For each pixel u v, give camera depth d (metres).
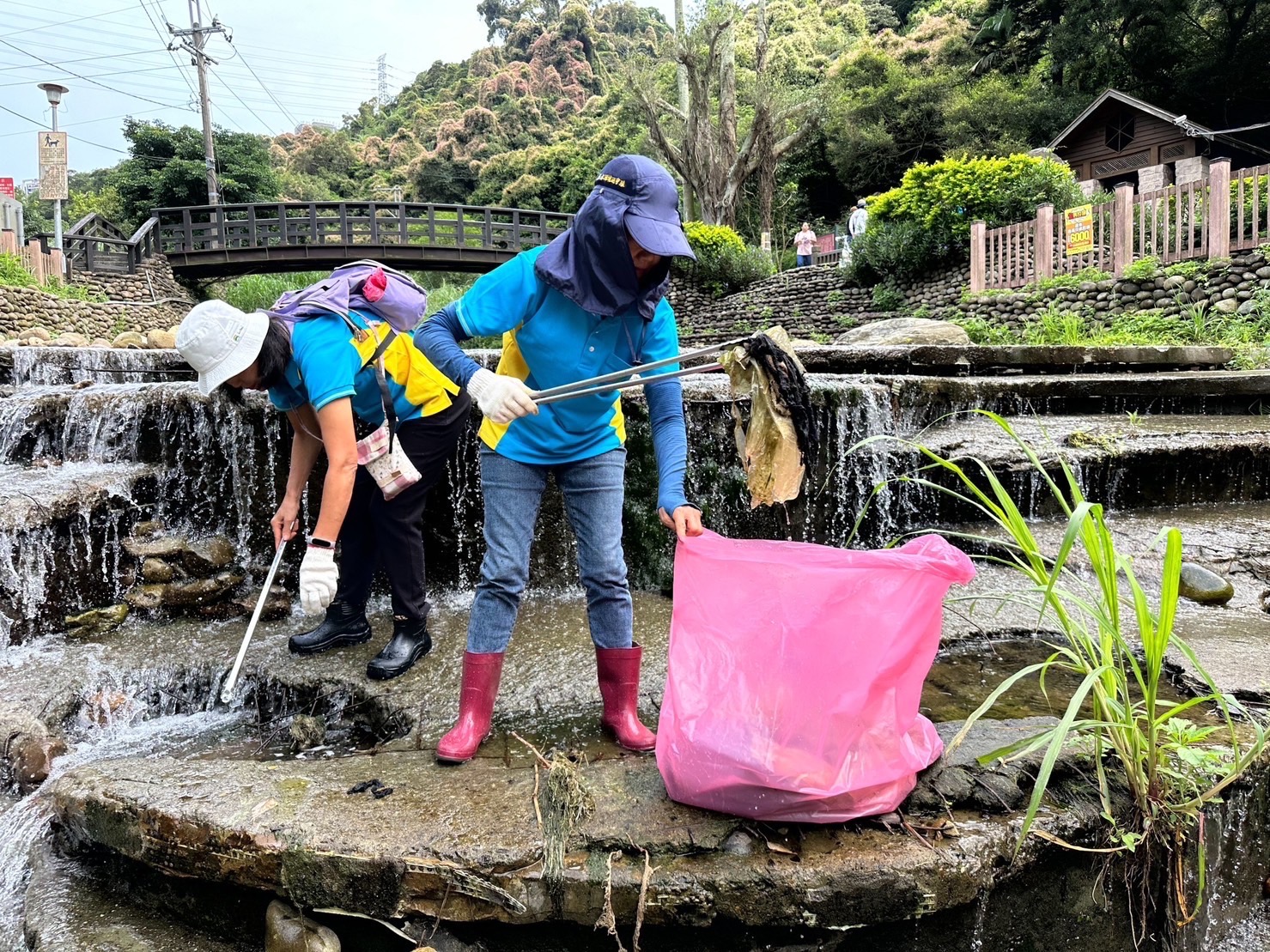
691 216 24.92
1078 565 3.66
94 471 3.89
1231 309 8.52
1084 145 21.55
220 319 2.24
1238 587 3.40
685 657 1.75
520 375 2.13
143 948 1.72
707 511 4.05
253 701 2.90
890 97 26.83
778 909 1.52
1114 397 5.58
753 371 1.74
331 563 2.21
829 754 1.57
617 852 1.58
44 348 5.84
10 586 3.23
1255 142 21.89
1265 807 1.92
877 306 15.07
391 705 2.59
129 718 2.87
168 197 26.09
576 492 2.17
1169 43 22.80
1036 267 10.93
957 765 1.82
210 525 3.98
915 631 1.59
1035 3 25.41
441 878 1.56
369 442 2.56
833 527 4.20
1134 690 2.43
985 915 1.62
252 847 1.65
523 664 2.86
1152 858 1.74
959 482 4.32
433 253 20.48
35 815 2.16
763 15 24.81
